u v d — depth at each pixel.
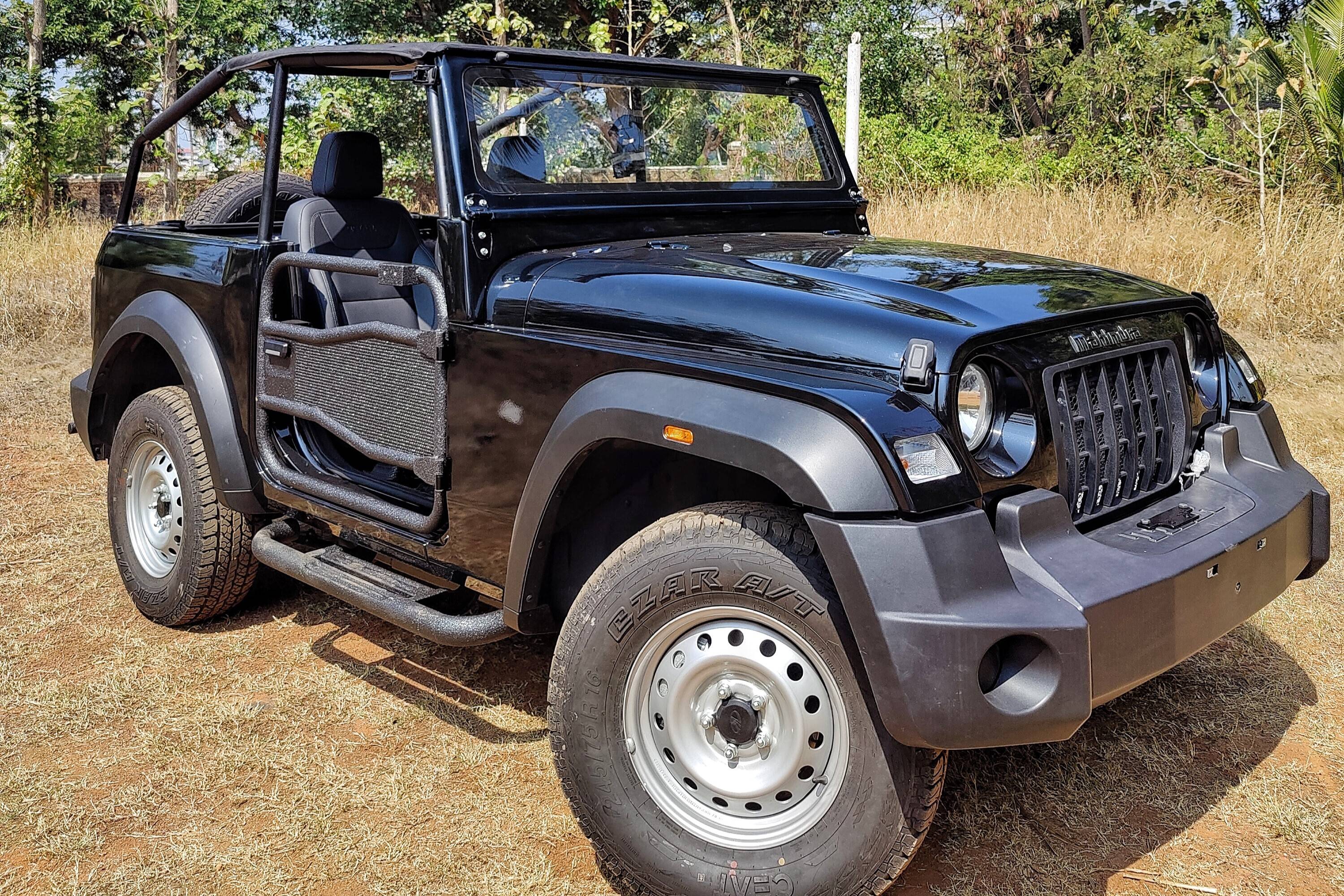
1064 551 2.30
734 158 3.64
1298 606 3.90
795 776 2.35
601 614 2.47
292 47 3.29
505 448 2.72
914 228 9.84
